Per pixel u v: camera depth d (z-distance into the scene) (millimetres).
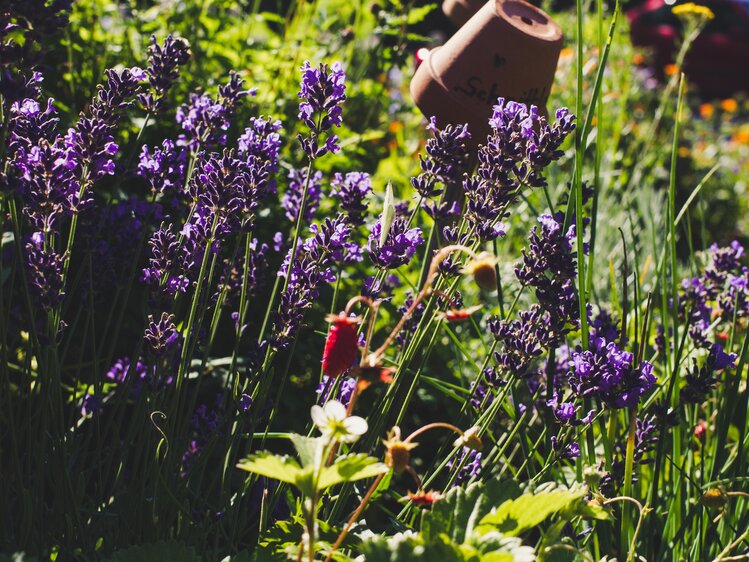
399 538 1639
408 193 4090
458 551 1426
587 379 1926
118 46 3535
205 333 2201
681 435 2572
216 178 1885
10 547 1809
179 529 1954
